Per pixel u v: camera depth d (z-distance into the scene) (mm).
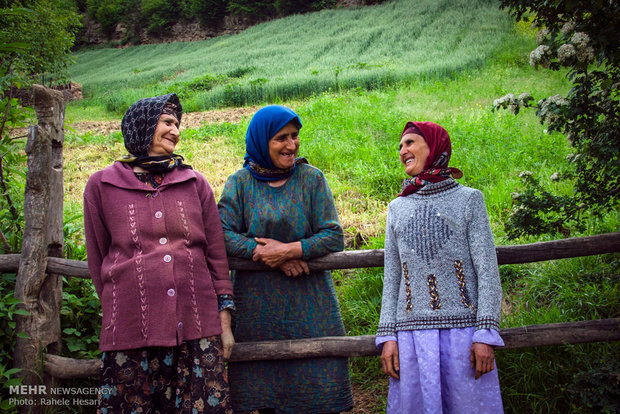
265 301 2375
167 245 2127
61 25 14523
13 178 3393
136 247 2098
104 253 2186
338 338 2346
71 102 25203
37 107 2771
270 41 36719
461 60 16359
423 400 1988
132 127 2219
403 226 2197
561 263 3510
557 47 2494
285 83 16391
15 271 2811
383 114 9039
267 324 2377
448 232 2109
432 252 2109
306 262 2424
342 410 2344
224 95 16625
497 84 12148
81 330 2947
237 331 2398
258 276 2395
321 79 16062
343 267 2482
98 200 2182
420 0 36250
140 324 2023
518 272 3672
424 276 2115
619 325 2391
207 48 42688
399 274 2252
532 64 2598
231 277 2574
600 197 2916
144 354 2041
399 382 2123
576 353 2580
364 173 6238
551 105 2648
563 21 2557
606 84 2529
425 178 2197
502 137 6965
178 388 2064
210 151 8438
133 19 56875
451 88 12430
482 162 6211
